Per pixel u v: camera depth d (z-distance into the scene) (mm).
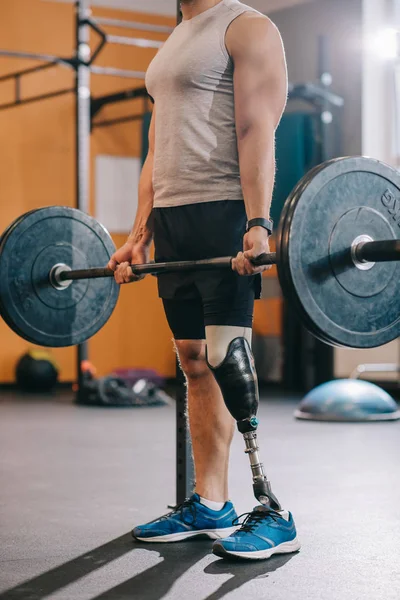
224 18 2195
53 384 8117
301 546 2309
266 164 2113
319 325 1947
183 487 2662
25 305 2605
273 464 3850
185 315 2320
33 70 7383
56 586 1949
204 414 2377
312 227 1922
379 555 2215
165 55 2258
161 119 2275
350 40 7961
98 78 8867
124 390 6852
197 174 2215
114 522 2635
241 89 2135
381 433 5023
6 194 8430
